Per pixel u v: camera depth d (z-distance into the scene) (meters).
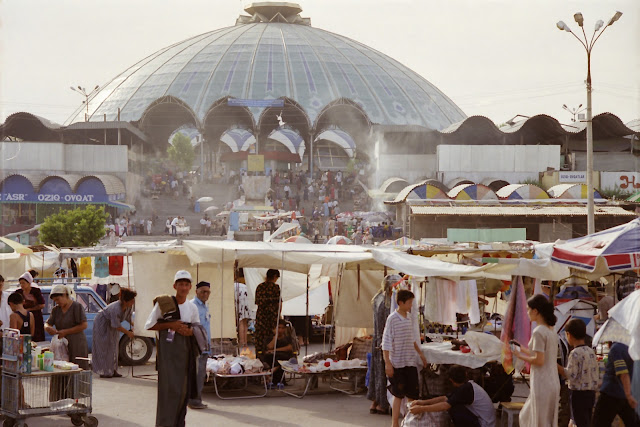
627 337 7.90
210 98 91.81
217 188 69.88
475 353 10.04
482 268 10.13
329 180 70.25
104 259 20.08
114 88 98.38
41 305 12.88
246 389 12.88
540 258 10.70
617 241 9.72
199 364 11.34
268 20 113.00
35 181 55.19
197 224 60.34
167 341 9.38
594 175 53.00
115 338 14.49
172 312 9.41
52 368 9.98
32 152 58.25
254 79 94.62
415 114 98.81
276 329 12.78
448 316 11.67
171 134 89.75
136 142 77.31
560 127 61.69
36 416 9.73
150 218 60.19
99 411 11.11
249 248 12.66
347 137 93.25
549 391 8.30
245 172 73.94
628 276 12.60
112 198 56.22
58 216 42.53
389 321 9.67
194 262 12.67
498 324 13.17
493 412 9.02
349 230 52.16
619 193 52.44
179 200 65.62
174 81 94.94
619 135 63.34
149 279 15.13
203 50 100.94
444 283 11.66
